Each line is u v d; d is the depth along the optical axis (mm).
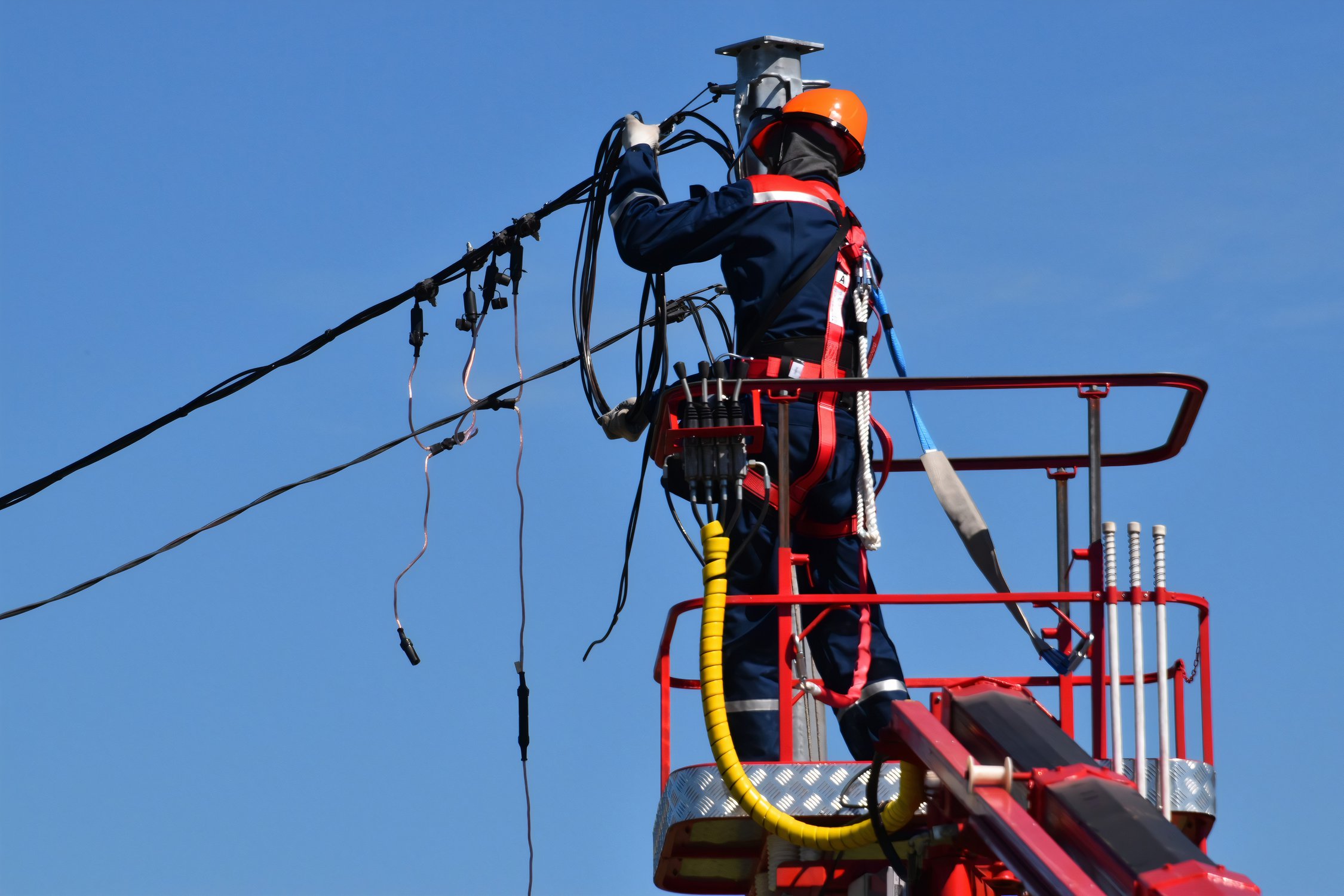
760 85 15469
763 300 12844
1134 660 11289
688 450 12109
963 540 12422
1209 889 8547
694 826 12148
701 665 11578
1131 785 9500
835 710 12484
